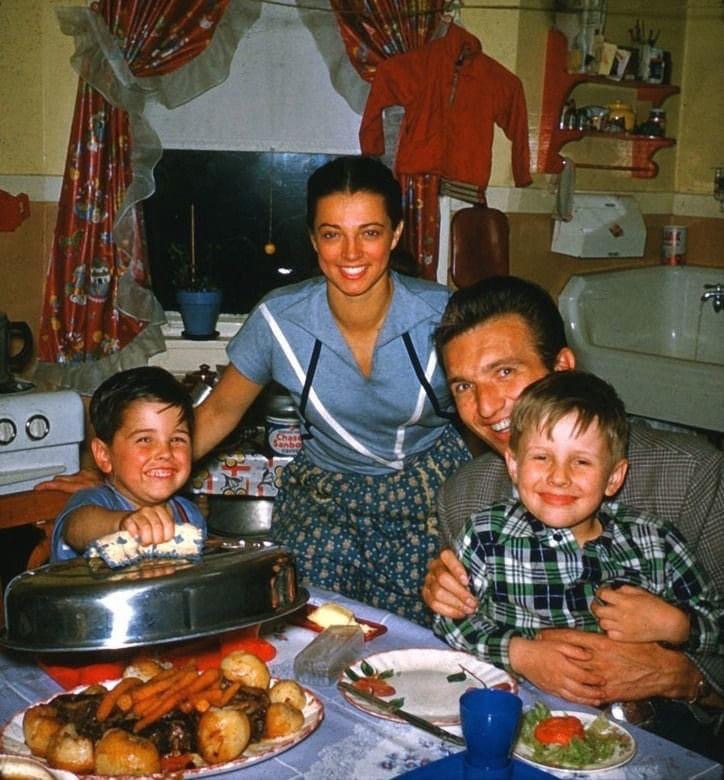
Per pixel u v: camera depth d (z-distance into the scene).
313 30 3.33
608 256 3.91
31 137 3.19
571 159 3.87
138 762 1.06
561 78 3.62
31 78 3.17
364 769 1.11
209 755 1.09
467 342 1.50
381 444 2.07
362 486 2.09
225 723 1.10
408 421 2.03
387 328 1.94
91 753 1.08
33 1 3.13
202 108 3.44
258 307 2.05
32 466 2.60
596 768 1.11
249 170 3.52
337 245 1.84
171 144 3.45
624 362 3.60
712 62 4.07
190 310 3.41
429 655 1.40
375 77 3.25
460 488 1.75
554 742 1.17
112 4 3.11
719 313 4.09
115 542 1.34
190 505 1.85
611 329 3.96
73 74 3.20
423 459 2.10
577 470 1.40
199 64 3.30
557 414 1.39
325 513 2.13
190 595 1.23
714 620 1.41
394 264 2.28
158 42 3.18
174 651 1.38
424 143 3.29
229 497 3.07
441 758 1.12
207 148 3.47
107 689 1.24
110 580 1.24
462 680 1.34
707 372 3.37
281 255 3.59
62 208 3.20
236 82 3.43
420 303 1.94
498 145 3.57
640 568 1.46
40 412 2.59
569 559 1.47
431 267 3.39
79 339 3.27
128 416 1.71
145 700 1.14
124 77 3.15
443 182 3.43
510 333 1.49
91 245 3.22
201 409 2.13
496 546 1.50
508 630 1.43
